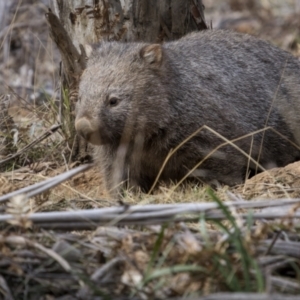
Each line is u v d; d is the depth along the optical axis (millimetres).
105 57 10961
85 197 9438
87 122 10430
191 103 11164
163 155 11180
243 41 12453
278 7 22453
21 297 6496
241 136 11422
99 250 6793
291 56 13086
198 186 10797
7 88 15086
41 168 11695
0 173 10938
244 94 11789
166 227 6730
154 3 12117
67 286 6414
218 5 23297
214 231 7473
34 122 12742
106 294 6145
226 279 6129
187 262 6457
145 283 6230
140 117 10781
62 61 12148
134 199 9898
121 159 11078
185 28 12547
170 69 11117
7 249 6598
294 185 10008
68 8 12164
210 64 11672
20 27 18203
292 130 12336
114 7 11969
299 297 5527
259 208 8422
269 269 6363
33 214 7012
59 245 6734
